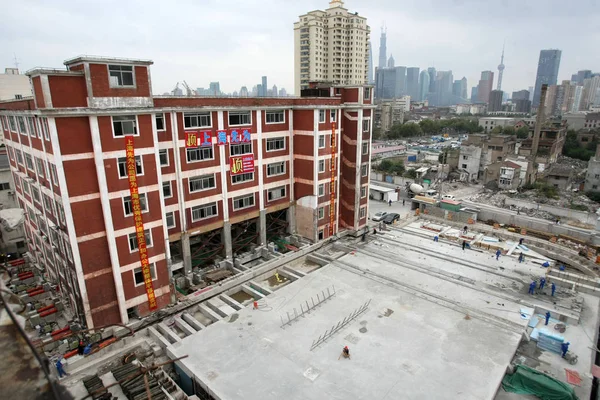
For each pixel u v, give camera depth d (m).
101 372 24.88
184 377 25.20
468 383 23.33
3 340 6.13
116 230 27.88
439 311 31.53
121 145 27.08
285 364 25.06
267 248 43.31
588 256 44.09
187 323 30.66
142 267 29.72
